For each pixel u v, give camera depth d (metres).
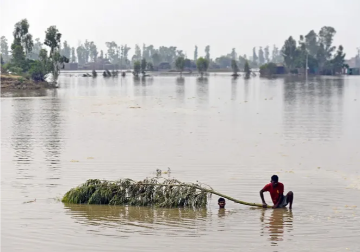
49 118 70.12
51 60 172.25
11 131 56.81
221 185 33.16
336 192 31.50
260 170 37.44
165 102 101.25
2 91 137.75
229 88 159.75
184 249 22.36
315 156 42.81
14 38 185.25
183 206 28.73
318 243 23.08
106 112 79.12
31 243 22.92
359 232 24.41
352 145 48.06
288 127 60.97
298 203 29.28
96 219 26.19
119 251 22.11
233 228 24.98
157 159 41.09
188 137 52.75
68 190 31.56
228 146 47.34
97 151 44.34
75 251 22.08
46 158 41.16
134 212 27.55
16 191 31.20
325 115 74.88
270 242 23.17
